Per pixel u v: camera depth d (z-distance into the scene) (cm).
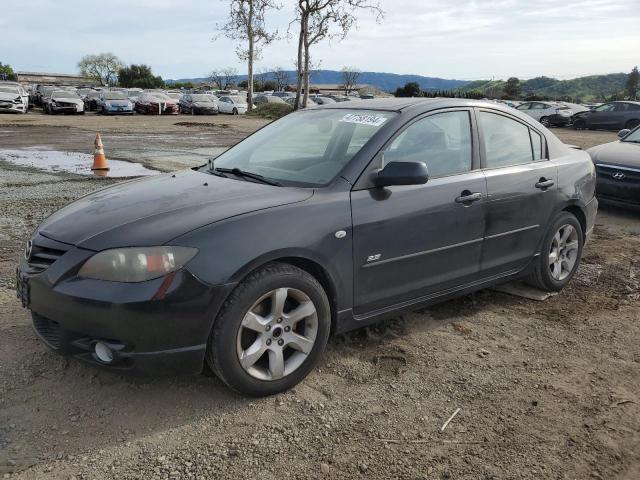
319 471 256
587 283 517
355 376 338
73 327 284
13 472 248
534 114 3011
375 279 349
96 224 303
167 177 395
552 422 299
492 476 256
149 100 3666
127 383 321
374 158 351
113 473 251
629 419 304
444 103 405
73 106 3284
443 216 375
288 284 305
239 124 2817
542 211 450
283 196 325
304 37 3347
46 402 300
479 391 327
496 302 463
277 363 310
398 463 264
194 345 285
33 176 982
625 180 759
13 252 539
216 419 292
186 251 280
